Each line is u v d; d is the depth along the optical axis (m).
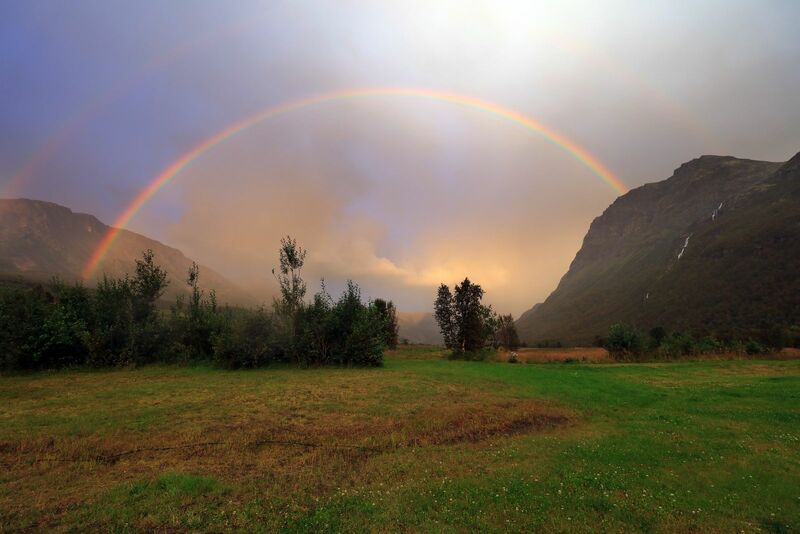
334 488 9.16
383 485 9.28
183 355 33.78
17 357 29.12
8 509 7.89
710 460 11.02
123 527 7.24
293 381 24.31
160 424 13.96
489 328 49.75
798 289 126.56
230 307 37.59
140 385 22.73
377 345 34.25
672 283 189.88
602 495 8.70
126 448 11.46
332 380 24.72
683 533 7.26
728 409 17.88
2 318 29.22
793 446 12.40
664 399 20.64
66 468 10.09
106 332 31.34
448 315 48.75
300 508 8.05
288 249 35.22
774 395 20.97
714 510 8.10
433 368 32.31
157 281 34.66
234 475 9.80
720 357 44.28
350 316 35.03
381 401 18.33
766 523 7.65
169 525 7.33
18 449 11.38
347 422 14.72
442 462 10.90
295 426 14.03
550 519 7.67
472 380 25.05
